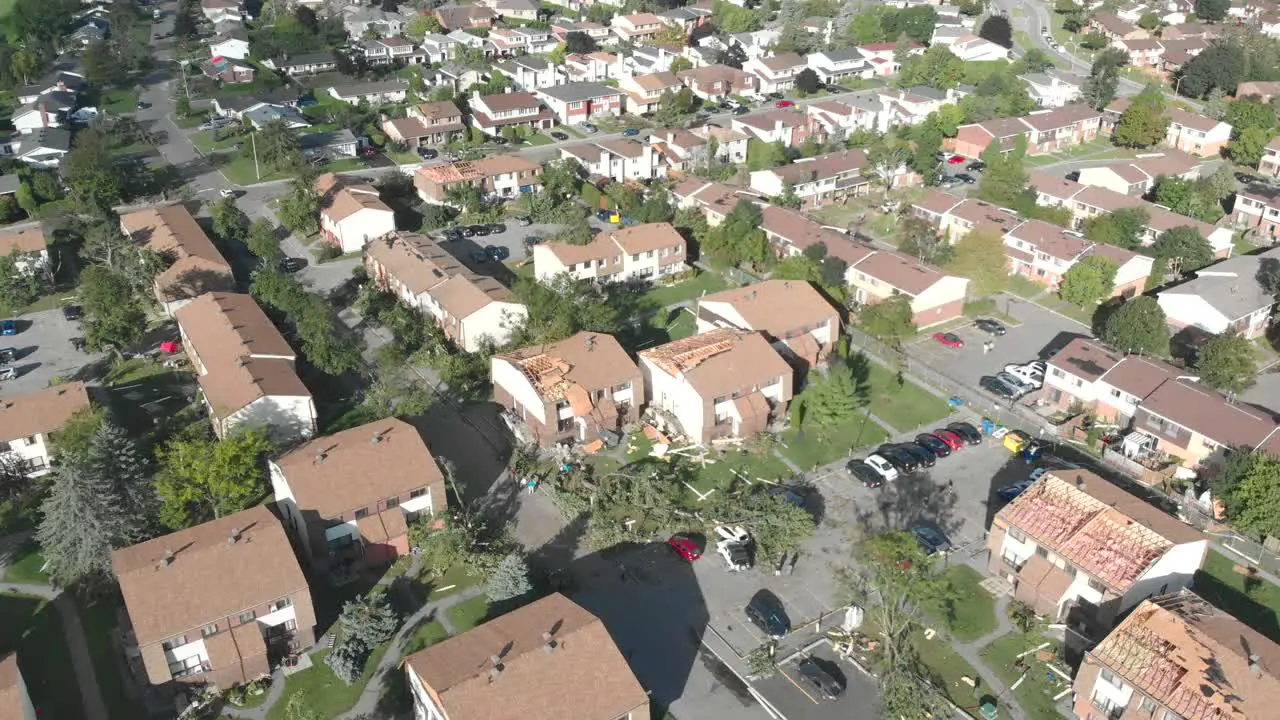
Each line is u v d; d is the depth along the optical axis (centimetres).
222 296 9675
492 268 11556
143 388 8994
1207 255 11088
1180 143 16138
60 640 6103
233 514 6419
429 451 7788
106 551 6359
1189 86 18538
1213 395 7881
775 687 5784
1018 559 6512
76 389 8188
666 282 11156
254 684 5775
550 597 5772
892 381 9062
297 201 12562
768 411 8194
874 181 14075
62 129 15850
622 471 7688
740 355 8312
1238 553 6862
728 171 14562
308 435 8106
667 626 6225
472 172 13488
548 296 9312
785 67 19188
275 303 9938
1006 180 13350
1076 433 8244
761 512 6956
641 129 16900
